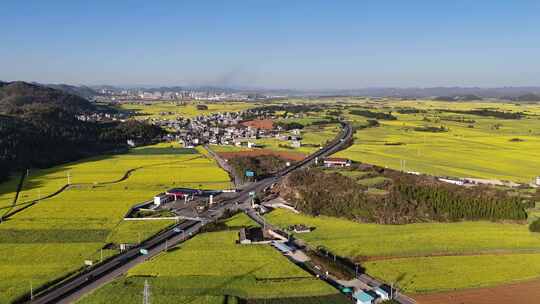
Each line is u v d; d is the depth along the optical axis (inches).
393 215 5403.5
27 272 3794.3
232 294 3427.7
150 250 4384.8
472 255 4264.3
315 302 3324.3
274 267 3909.9
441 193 5674.2
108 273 3838.6
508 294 3427.7
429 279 3705.7
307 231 4955.7
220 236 4773.6
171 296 3341.5
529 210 5659.5
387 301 3326.8
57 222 5201.8
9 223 5142.7
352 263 4079.7
